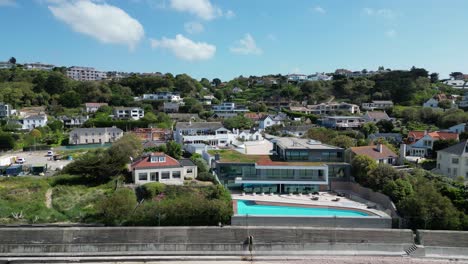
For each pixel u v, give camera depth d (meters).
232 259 40.34
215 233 42.69
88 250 40.97
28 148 96.19
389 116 137.75
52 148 98.94
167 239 42.06
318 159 62.47
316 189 58.81
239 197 54.81
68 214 46.75
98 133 109.69
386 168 54.69
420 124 117.94
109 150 64.94
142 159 56.81
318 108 161.88
